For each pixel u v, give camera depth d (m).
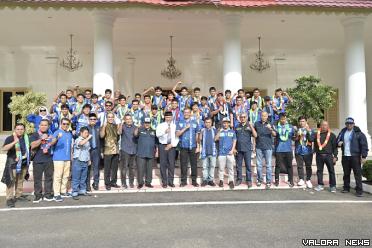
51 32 12.77
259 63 16.38
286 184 8.71
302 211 6.27
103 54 9.97
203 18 10.35
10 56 16.03
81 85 16.19
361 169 7.86
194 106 8.72
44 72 16.11
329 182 8.11
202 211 6.29
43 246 4.61
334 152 8.07
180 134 8.36
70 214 6.18
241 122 8.53
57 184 7.27
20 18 10.84
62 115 8.69
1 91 15.98
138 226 5.42
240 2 9.16
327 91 11.23
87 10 9.05
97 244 4.66
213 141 8.43
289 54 16.67
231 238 4.85
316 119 10.96
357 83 10.35
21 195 7.46
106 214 6.14
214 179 9.16
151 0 8.98
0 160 9.64
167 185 8.55
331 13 9.35
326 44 14.95
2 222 5.72
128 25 11.85
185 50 16.00
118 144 8.39
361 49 10.36
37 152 7.26
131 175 8.39
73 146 7.68
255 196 7.52
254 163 9.68
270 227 5.33
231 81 10.27
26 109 11.97
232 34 10.23
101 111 8.84
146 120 8.27
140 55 16.34
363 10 9.34
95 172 8.16
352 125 7.86
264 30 12.53
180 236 4.94
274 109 9.96
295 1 9.20
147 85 16.30
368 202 6.98
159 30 12.55
